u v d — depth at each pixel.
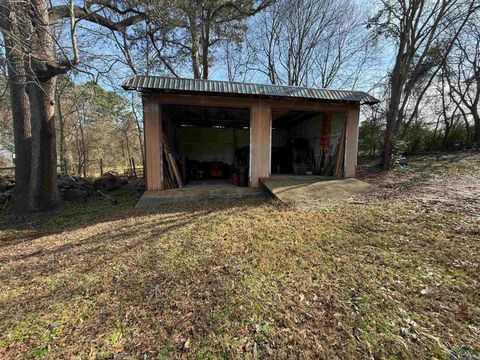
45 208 5.77
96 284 2.41
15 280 2.58
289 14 15.01
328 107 7.24
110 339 1.69
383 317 1.77
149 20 8.76
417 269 2.38
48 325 1.86
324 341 1.59
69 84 7.55
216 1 10.08
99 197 7.34
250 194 6.43
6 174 8.21
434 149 11.25
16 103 6.12
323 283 2.25
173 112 8.66
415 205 4.39
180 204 5.70
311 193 5.77
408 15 8.50
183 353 1.55
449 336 1.58
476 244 2.76
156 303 2.06
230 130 11.97
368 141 11.84
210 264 2.71
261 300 2.04
